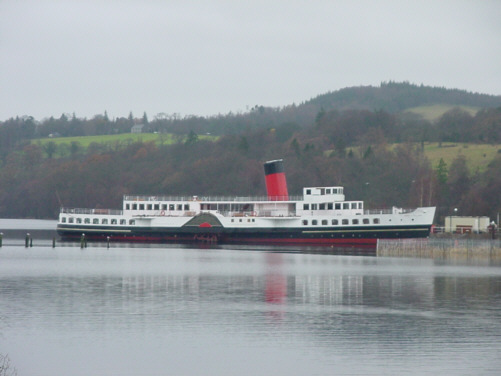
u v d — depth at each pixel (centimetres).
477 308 12600
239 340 10212
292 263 19638
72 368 8956
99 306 12569
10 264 19262
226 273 17238
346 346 9938
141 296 13675
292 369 8944
